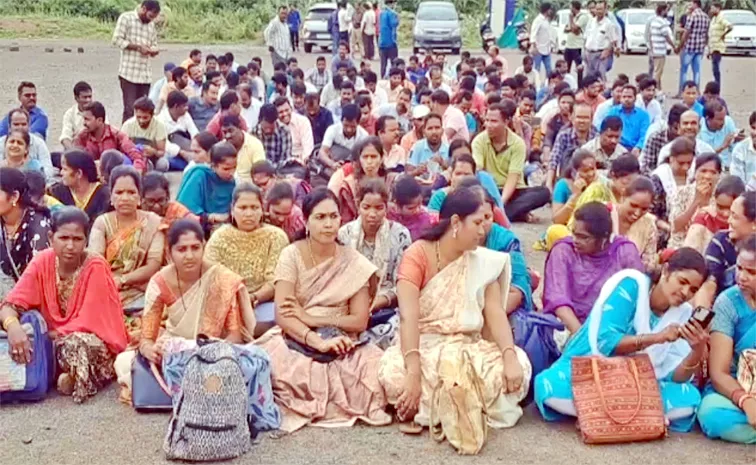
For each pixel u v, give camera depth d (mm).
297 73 16203
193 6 39000
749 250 4875
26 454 4719
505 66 18984
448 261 5180
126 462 4641
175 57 28766
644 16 30562
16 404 5344
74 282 5504
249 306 5578
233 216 6262
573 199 7867
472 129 12500
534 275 6914
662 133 9812
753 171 8922
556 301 5496
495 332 5180
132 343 5699
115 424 5086
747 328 4988
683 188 7559
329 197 5375
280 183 6770
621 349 5035
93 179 7246
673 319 5055
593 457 4750
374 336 5633
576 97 12812
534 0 34656
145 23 13789
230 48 33031
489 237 5785
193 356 4758
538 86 20000
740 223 5578
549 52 21250
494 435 4996
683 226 7352
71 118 10781
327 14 31828
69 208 5531
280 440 4910
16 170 5965
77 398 5359
